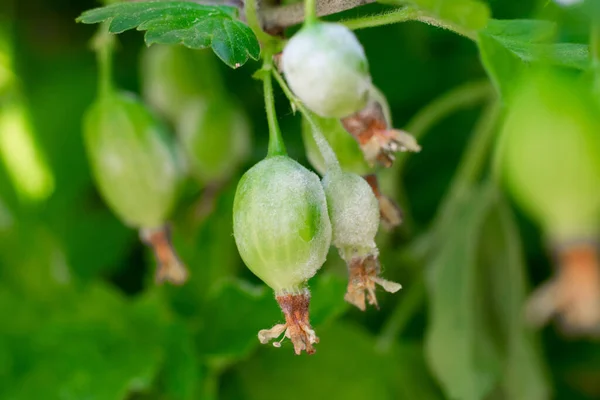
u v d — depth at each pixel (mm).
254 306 361
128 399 372
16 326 373
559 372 404
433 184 415
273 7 290
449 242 376
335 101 268
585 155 236
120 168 329
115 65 431
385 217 298
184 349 364
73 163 432
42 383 364
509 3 362
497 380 369
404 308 381
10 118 436
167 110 371
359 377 380
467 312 371
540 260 399
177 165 335
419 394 380
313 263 274
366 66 268
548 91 238
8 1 428
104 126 331
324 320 333
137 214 332
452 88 408
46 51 438
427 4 268
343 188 277
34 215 422
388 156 277
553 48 261
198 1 300
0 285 378
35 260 384
